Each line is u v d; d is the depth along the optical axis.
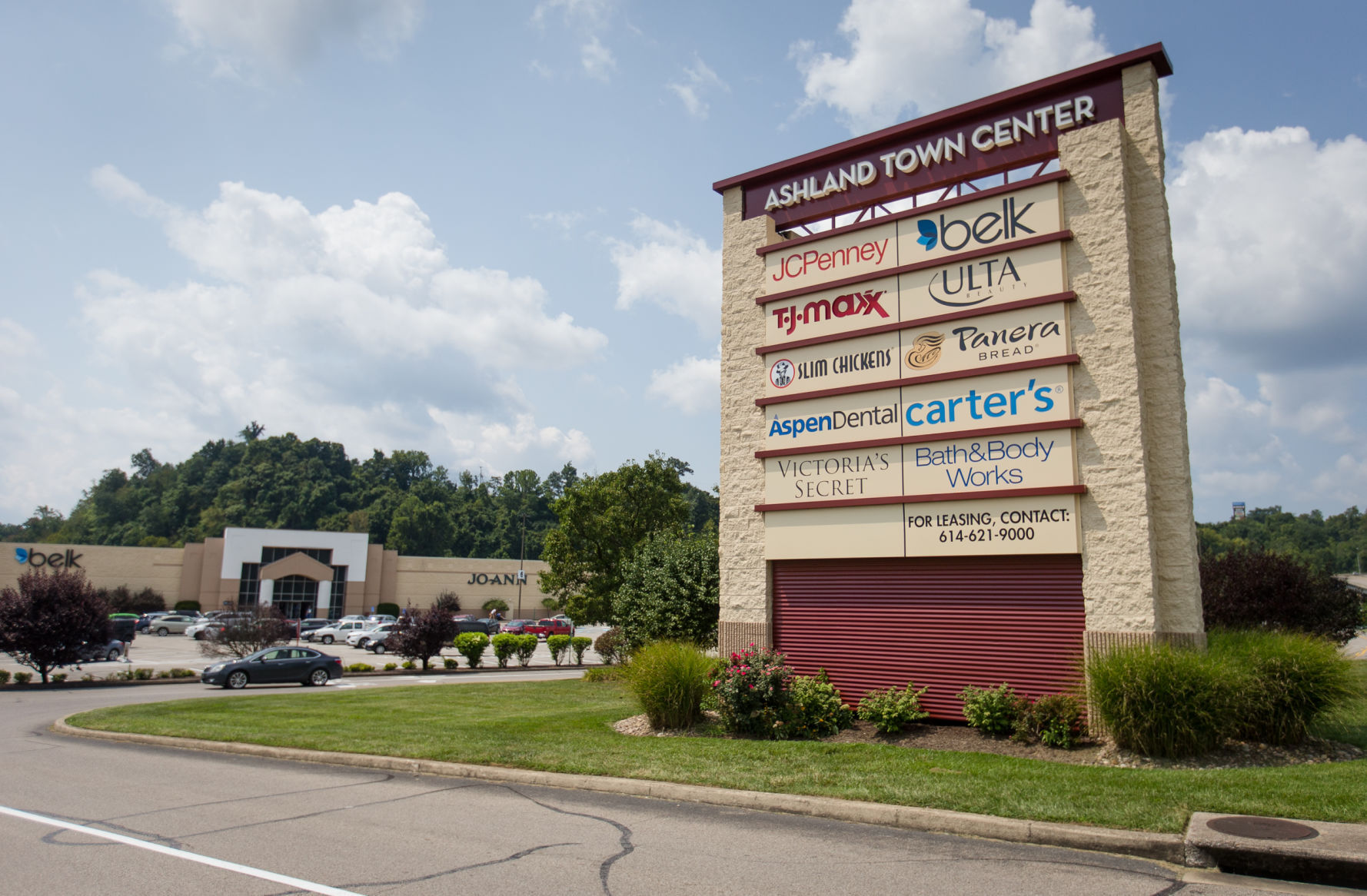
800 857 6.85
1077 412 11.82
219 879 6.39
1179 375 11.65
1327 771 8.86
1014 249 12.60
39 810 8.89
